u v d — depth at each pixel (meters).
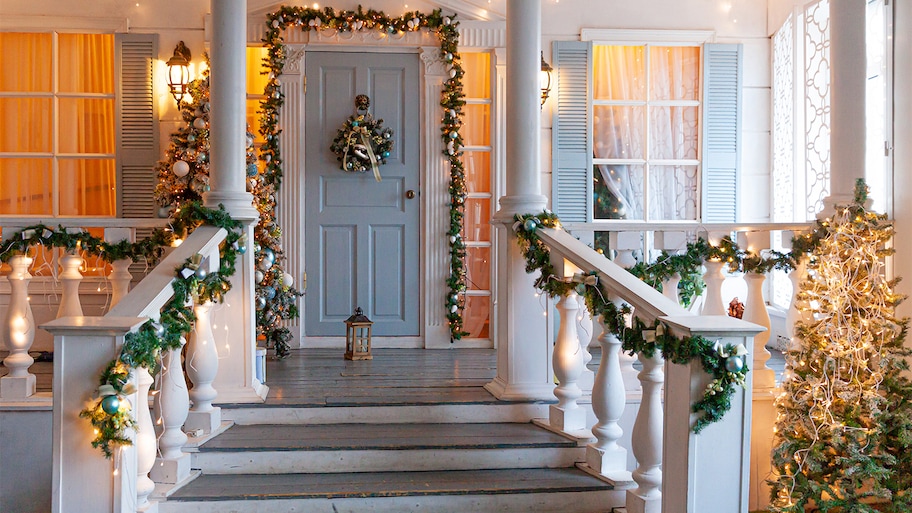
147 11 6.17
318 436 3.96
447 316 6.38
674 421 2.82
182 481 3.54
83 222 4.16
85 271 6.13
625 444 4.21
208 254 3.74
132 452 2.89
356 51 6.35
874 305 4.00
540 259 4.07
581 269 3.65
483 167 6.56
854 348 3.90
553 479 3.66
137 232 6.12
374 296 6.41
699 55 6.55
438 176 6.39
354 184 6.38
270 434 3.98
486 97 6.56
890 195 4.85
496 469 3.83
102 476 2.79
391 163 6.40
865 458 3.69
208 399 3.97
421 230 6.40
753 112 6.61
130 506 2.88
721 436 2.74
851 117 4.42
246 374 4.24
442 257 6.39
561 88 6.43
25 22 6.11
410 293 6.43
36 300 6.03
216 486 3.55
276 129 6.26
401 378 4.90
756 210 6.62
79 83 6.27
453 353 6.05
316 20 6.24
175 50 6.04
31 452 4.11
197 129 5.50
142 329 2.91
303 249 6.35
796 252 4.32
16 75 6.22
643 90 6.56
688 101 6.53
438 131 6.38
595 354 5.91
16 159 6.25
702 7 6.53
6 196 6.25
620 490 3.55
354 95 6.36
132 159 6.17
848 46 4.42
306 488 3.53
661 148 6.57
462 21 6.39
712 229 4.35
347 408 4.20
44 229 4.09
